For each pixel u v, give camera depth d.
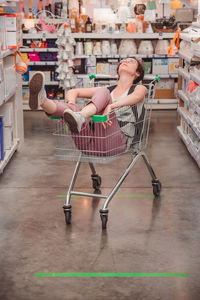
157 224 3.31
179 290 2.41
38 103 3.02
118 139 3.29
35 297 2.35
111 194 3.29
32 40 8.23
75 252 2.86
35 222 3.36
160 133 6.37
